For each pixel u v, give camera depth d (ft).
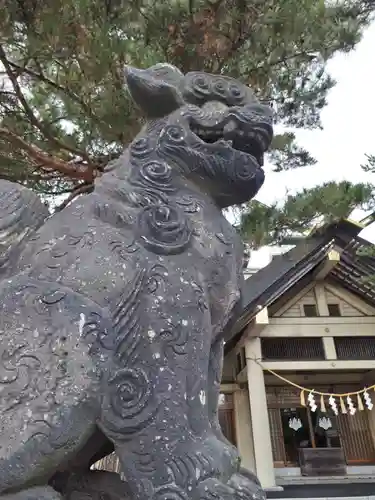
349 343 28.89
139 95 4.86
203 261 4.08
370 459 31.37
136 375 3.38
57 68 11.21
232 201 4.80
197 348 3.66
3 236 3.92
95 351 3.30
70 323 3.34
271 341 28.84
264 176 4.88
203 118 4.74
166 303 3.67
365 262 26.91
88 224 4.01
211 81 4.99
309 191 15.28
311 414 32.40
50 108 12.35
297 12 11.07
